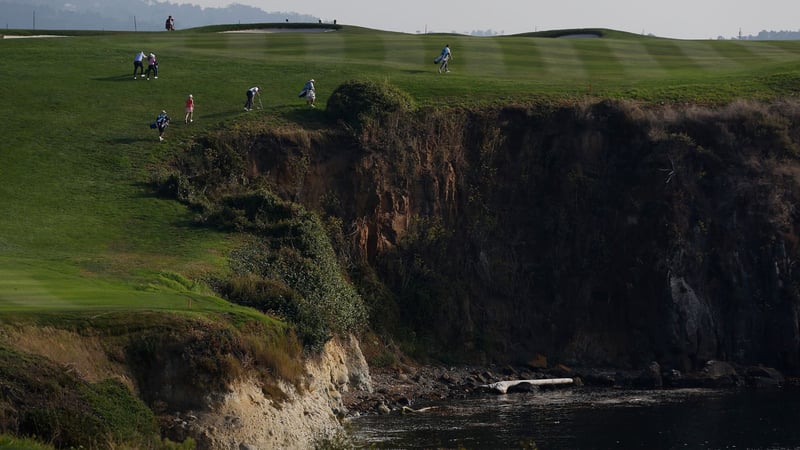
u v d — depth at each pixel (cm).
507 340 6128
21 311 3378
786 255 6159
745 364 5981
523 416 4594
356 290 5772
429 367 5722
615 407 4838
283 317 4256
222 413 3347
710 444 4091
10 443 2442
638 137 6588
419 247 6247
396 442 3984
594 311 6234
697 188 6419
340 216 6216
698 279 6153
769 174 6438
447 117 6662
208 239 5291
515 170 6606
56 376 2966
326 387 4103
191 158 6288
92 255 4881
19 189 5784
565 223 6450
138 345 3372
